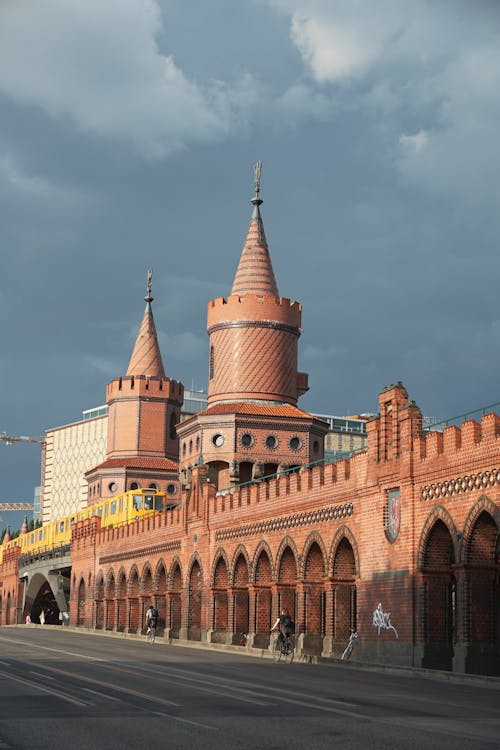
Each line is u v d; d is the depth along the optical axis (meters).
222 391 78.50
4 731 21.12
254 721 22.94
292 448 76.19
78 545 103.44
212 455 75.94
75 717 23.59
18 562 130.88
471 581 40.66
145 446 104.12
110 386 106.38
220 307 79.25
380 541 47.50
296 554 55.91
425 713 24.69
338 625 51.88
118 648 55.69
